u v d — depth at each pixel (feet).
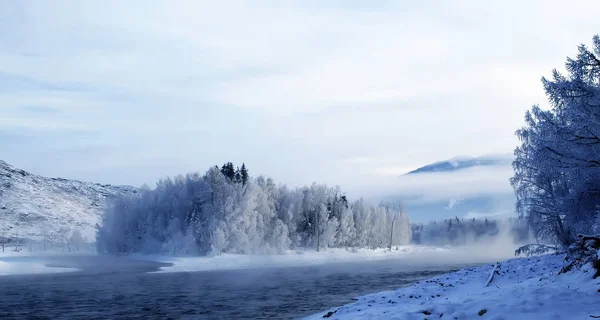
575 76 40.14
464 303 46.32
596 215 55.06
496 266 85.35
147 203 335.26
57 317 90.22
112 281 167.43
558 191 81.97
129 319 86.53
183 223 299.17
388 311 53.83
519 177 89.61
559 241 88.12
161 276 189.47
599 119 40.24
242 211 300.61
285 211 361.30
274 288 137.28
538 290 46.68
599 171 43.91
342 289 130.82
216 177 302.04
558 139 42.32
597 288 44.65
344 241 386.11
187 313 91.81
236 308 96.73
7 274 202.39
